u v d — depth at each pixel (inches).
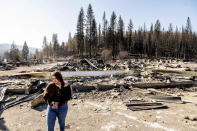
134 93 314.7
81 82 410.0
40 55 3865.7
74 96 286.4
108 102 259.9
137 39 2605.8
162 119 192.7
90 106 239.6
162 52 2284.7
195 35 2630.4
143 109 226.4
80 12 1876.2
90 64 933.8
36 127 167.5
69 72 619.8
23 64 1261.1
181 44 2329.0
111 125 174.7
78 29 1893.5
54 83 119.6
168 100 270.7
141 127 170.2
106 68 791.1
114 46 1930.4
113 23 1930.4
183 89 379.6
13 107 229.0
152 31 2839.6
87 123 179.0
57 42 3595.0
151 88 366.0
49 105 118.7
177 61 1521.9
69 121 183.8
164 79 466.6
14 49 2886.3
